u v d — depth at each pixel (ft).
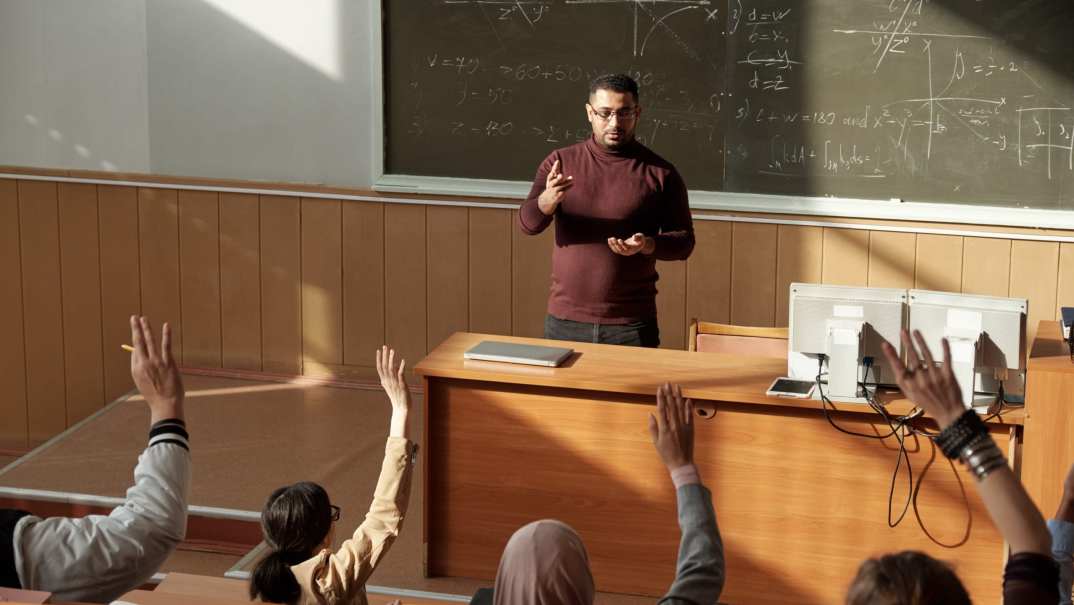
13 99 20.44
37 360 21.09
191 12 19.77
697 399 12.25
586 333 14.37
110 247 20.63
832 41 18.01
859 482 12.03
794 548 12.33
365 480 16.66
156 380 7.52
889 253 18.43
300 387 20.39
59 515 16.10
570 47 18.81
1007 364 11.48
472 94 19.25
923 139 18.01
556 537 6.10
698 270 19.08
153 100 20.15
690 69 18.52
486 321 19.94
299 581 8.49
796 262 18.74
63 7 20.07
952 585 4.42
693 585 6.19
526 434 12.72
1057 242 17.83
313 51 19.58
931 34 17.69
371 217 19.90
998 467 5.45
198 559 15.16
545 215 13.64
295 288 20.36
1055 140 17.58
